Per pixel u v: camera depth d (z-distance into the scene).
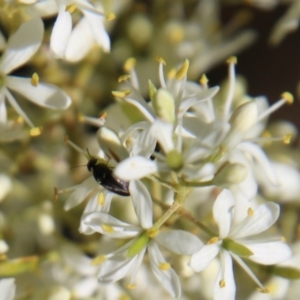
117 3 0.13
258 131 0.12
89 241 0.12
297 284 0.12
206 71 0.15
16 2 0.11
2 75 0.11
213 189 0.12
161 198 0.11
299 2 0.14
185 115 0.11
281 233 0.12
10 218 0.12
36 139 0.13
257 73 0.15
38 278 0.11
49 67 0.13
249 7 0.15
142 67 0.13
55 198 0.11
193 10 0.14
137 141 0.10
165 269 0.10
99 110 0.13
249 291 0.12
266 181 0.12
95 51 0.13
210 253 0.10
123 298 0.11
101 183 0.10
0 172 0.12
